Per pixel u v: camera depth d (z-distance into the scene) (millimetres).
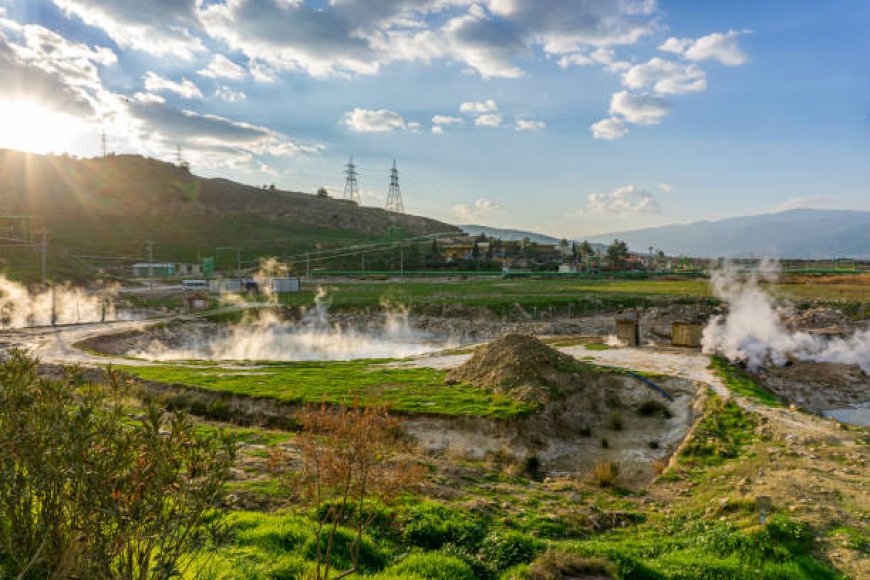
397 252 178125
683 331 39688
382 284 115000
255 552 8055
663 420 24266
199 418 23422
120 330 52062
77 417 4316
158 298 86312
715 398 23922
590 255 179375
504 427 20672
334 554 8602
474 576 8641
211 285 99188
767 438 18859
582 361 33094
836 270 121562
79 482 4293
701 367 31281
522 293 87188
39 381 4645
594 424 23828
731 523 10898
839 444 17391
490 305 72375
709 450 18125
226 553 7754
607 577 8570
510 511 11977
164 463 4332
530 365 26328
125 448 4355
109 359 35594
